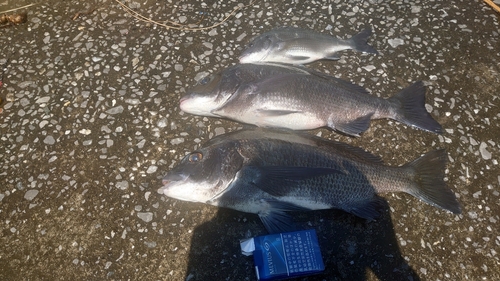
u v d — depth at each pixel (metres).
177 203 0.50
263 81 0.51
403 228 0.48
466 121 0.57
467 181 0.52
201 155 0.45
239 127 0.56
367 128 0.51
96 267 0.46
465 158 0.54
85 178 0.52
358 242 0.47
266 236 0.44
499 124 0.57
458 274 0.45
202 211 0.49
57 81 0.62
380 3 0.71
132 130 0.56
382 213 0.48
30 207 0.50
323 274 0.45
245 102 0.51
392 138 0.54
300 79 0.51
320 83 0.51
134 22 0.69
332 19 0.69
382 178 0.46
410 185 0.47
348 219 0.48
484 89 0.60
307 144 0.46
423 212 0.49
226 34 0.67
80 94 0.60
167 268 0.46
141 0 0.72
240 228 0.48
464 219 0.49
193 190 0.45
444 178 0.52
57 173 0.53
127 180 0.52
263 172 0.44
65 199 0.51
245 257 0.46
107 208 0.50
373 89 0.60
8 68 0.64
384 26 0.68
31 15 0.71
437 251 0.47
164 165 0.53
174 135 0.55
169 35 0.67
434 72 0.62
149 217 0.49
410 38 0.66
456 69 0.63
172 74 0.62
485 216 0.49
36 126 0.57
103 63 0.64
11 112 0.59
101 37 0.67
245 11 0.70
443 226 0.48
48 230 0.48
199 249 0.47
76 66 0.64
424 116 0.52
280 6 0.71
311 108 0.51
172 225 0.48
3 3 0.73
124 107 0.58
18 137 0.56
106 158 0.54
